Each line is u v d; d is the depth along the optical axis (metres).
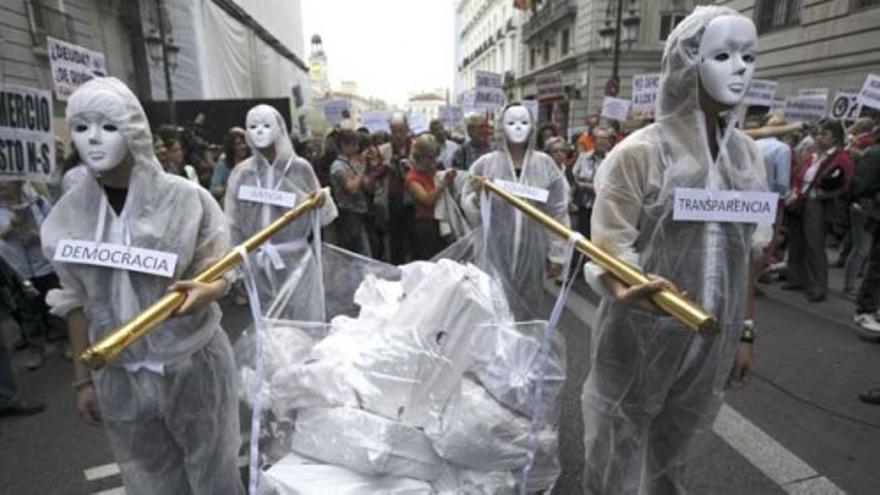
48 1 9.10
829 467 2.50
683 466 1.84
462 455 1.51
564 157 6.84
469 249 3.16
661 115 1.57
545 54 27.03
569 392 3.20
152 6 12.12
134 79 12.35
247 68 16.80
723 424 2.85
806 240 5.03
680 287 1.58
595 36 20.41
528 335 1.65
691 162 1.51
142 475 1.72
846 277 5.22
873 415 2.96
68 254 1.49
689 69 1.46
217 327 1.69
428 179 4.46
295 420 1.64
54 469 2.63
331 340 1.82
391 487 1.47
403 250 5.89
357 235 5.47
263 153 3.55
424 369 1.55
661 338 1.60
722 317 1.61
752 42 1.42
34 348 4.02
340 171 5.31
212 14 13.77
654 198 1.55
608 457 1.80
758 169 1.60
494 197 3.16
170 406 1.62
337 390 1.58
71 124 1.44
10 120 3.31
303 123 20.67
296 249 3.33
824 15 9.48
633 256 1.54
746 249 1.59
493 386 1.58
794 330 4.27
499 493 1.56
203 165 7.13
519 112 3.30
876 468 2.49
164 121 9.97
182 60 12.66
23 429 3.01
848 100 6.93
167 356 1.55
